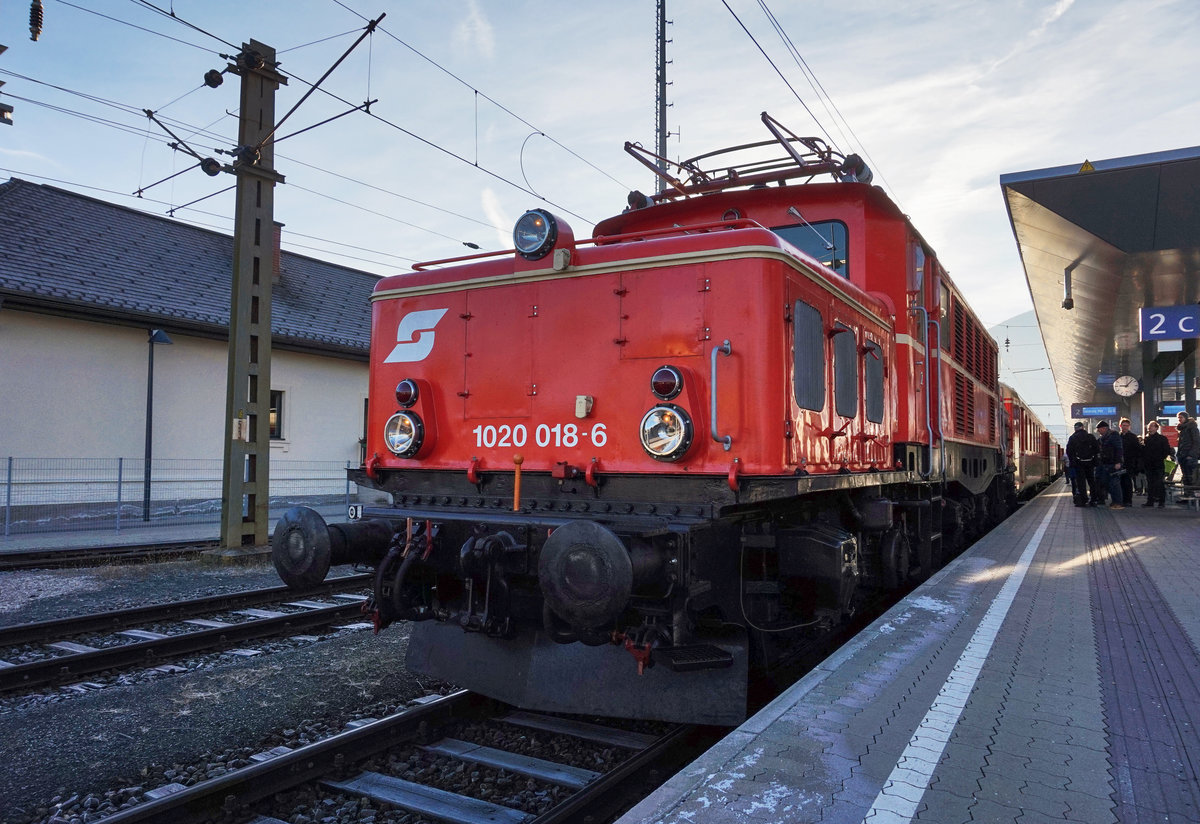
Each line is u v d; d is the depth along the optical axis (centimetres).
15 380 1412
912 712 359
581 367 462
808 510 511
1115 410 3403
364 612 474
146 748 441
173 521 1608
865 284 611
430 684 557
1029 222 1437
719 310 427
